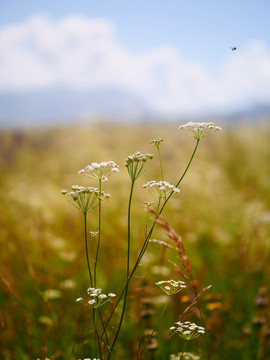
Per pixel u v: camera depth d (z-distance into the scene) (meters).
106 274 1.17
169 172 2.35
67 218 1.57
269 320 0.93
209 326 0.87
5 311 0.92
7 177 2.53
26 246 1.28
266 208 1.71
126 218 1.59
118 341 0.89
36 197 1.84
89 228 1.50
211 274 1.19
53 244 1.31
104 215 1.63
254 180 2.30
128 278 0.56
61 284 1.06
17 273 1.15
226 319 1.00
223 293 1.09
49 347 0.85
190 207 1.78
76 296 1.06
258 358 0.86
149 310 0.87
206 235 1.46
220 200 1.82
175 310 0.97
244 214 1.62
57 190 2.07
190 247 1.37
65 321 0.92
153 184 0.57
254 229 1.33
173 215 1.66
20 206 1.77
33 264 1.17
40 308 0.98
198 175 2.11
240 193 1.98
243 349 0.89
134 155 0.56
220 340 0.89
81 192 0.56
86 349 0.84
